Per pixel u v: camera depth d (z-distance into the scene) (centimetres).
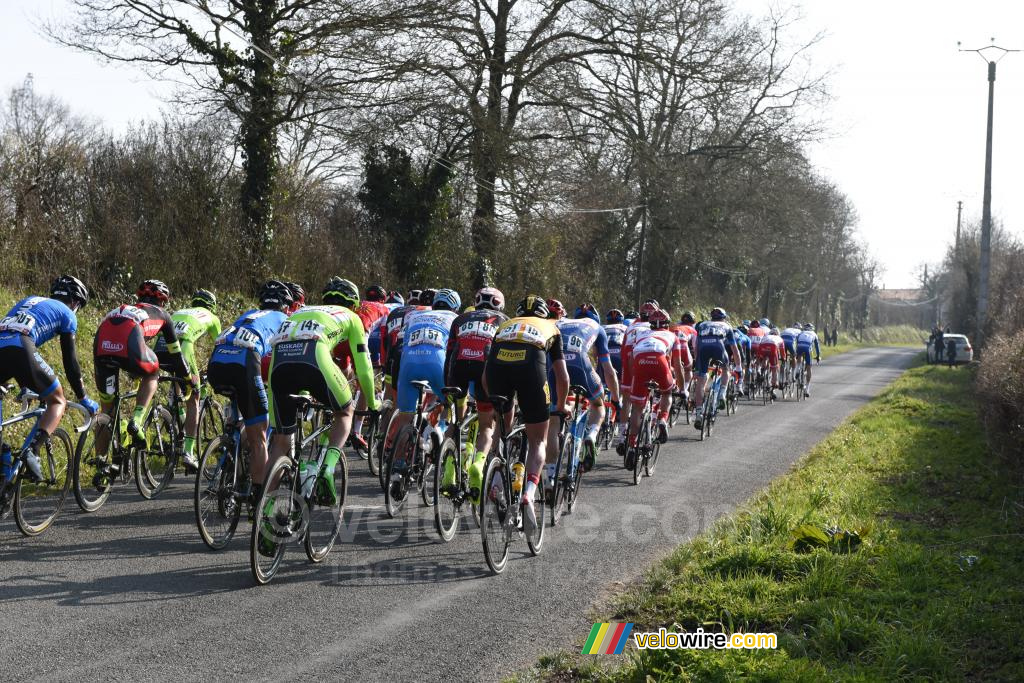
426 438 766
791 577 567
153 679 404
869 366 4000
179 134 1780
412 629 482
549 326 642
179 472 935
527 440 636
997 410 985
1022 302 1806
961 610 494
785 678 404
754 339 2120
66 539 641
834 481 929
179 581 551
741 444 1308
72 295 681
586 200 3197
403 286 2559
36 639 446
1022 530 710
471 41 2764
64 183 1501
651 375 963
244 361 648
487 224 2853
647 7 2847
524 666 435
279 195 2055
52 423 653
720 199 3606
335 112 2445
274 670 420
